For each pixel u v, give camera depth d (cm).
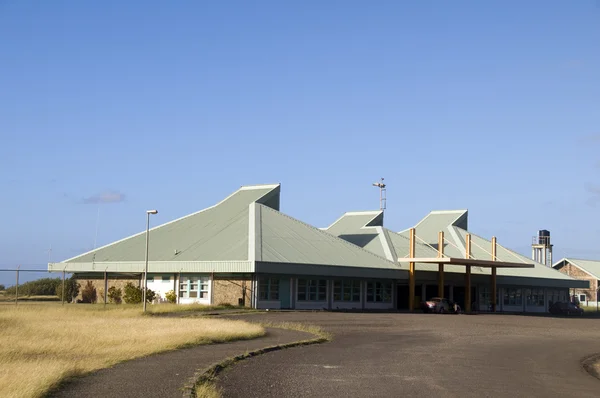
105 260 6325
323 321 4425
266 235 6025
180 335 2769
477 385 1962
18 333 2781
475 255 8144
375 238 7412
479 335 3894
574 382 2183
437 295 7269
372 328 4056
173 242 6338
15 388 1423
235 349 2514
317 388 1766
